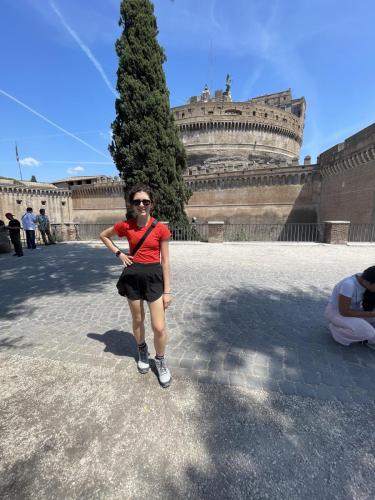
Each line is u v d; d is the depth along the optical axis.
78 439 2.23
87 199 46.50
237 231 25.73
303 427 2.30
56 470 1.98
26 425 2.38
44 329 4.31
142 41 17.48
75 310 5.13
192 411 2.50
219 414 2.46
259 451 2.08
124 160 18.44
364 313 3.38
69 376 3.05
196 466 1.97
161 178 18.22
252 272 7.97
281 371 3.09
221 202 35.78
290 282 6.81
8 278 7.90
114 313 4.92
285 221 31.78
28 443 2.20
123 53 17.45
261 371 3.09
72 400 2.68
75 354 3.51
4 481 1.90
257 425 2.33
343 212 24.23
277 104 57.56
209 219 36.62
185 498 1.76
